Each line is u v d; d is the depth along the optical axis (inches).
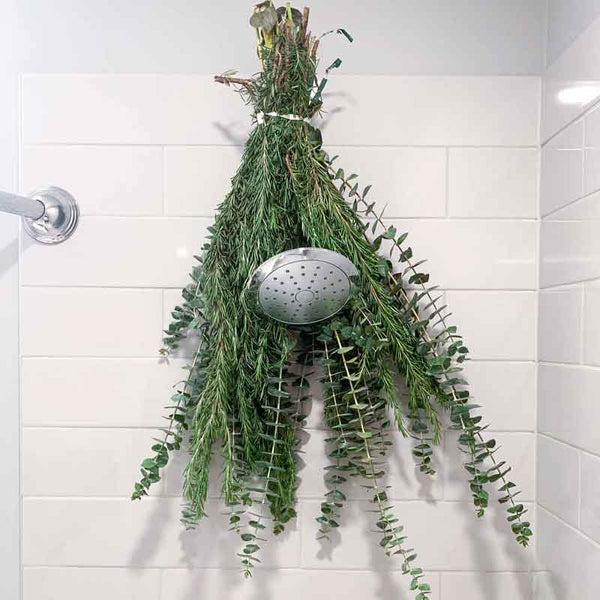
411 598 51.1
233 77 52.0
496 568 51.2
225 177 51.7
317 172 45.9
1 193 44.8
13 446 52.0
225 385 45.3
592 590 41.8
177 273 51.7
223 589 51.3
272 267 43.4
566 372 46.1
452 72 52.0
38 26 52.2
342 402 48.6
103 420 51.5
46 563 51.4
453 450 51.4
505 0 52.2
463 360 49.1
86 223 51.8
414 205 51.7
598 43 41.7
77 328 51.7
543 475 50.0
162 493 51.5
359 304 46.2
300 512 51.2
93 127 51.9
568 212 46.1
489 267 51.7
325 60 52.0
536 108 51.8
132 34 52.1
